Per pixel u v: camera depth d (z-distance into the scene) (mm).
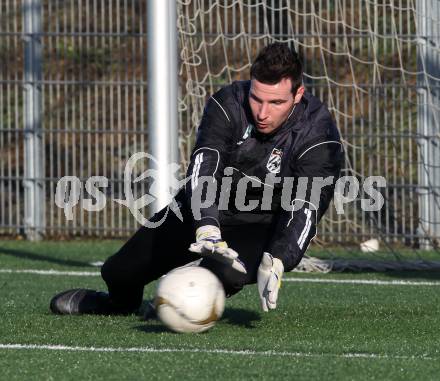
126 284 19703
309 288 26656
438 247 35281
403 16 35344
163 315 17359
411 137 35906
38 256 34031
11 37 39312
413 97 35906
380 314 21391
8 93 39250
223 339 17406
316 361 15539
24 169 38812
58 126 38844
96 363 15367
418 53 35031
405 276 29750
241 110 17766
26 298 24078
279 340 17531
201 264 18125
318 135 17609
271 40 35656
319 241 36281
